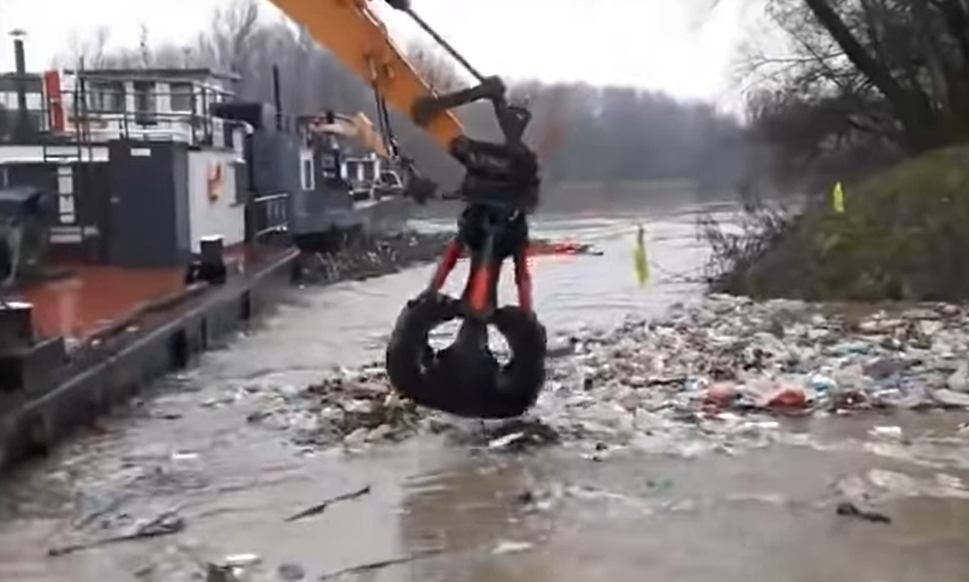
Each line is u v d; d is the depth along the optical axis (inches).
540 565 315.6
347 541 339.9
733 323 760.3
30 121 1027.9
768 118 1346.0
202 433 479.8
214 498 386.6
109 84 1131.9
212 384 593.9
